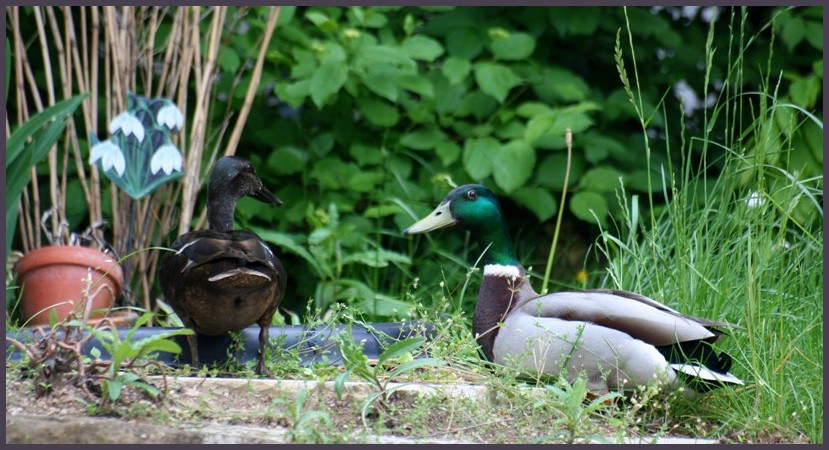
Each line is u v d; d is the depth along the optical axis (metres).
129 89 10.99
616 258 10.08
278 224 14.08
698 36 14.97
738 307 8.97
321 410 6.94
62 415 6.50
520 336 8.34
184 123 11.17
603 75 15.23
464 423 7.09
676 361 7.93
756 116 14.75
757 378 7.82
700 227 9.37
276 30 13.35
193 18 11.23
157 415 6.56
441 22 14.19
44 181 12.44
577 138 13.70
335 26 12.86
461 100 13.86
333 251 12.06
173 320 9.56
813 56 15.01
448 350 8.60
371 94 13.79
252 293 7.62
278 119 13.91
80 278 9.27
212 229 8.52
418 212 13.21
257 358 8.81
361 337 9.22
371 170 13.77
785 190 9.54
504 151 12.84
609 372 7.84
